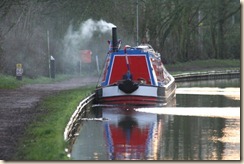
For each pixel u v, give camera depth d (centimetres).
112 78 6278
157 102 6069
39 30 9288
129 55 6262
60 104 5000
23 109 4625
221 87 9381
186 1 12962
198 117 5169
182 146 3716
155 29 12838
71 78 9331
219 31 16238
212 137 4062
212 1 14500
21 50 8669
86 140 3912
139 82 6147
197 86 9731
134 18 11625
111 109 5800
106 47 10606
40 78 8544
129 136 4100
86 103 5619
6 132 3534
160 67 6775
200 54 15988
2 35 8181
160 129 4447
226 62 15500
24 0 8456
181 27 14300
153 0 12412
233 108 5922
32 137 3369
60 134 3447
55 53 9806
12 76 8156
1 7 7662
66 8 9844
